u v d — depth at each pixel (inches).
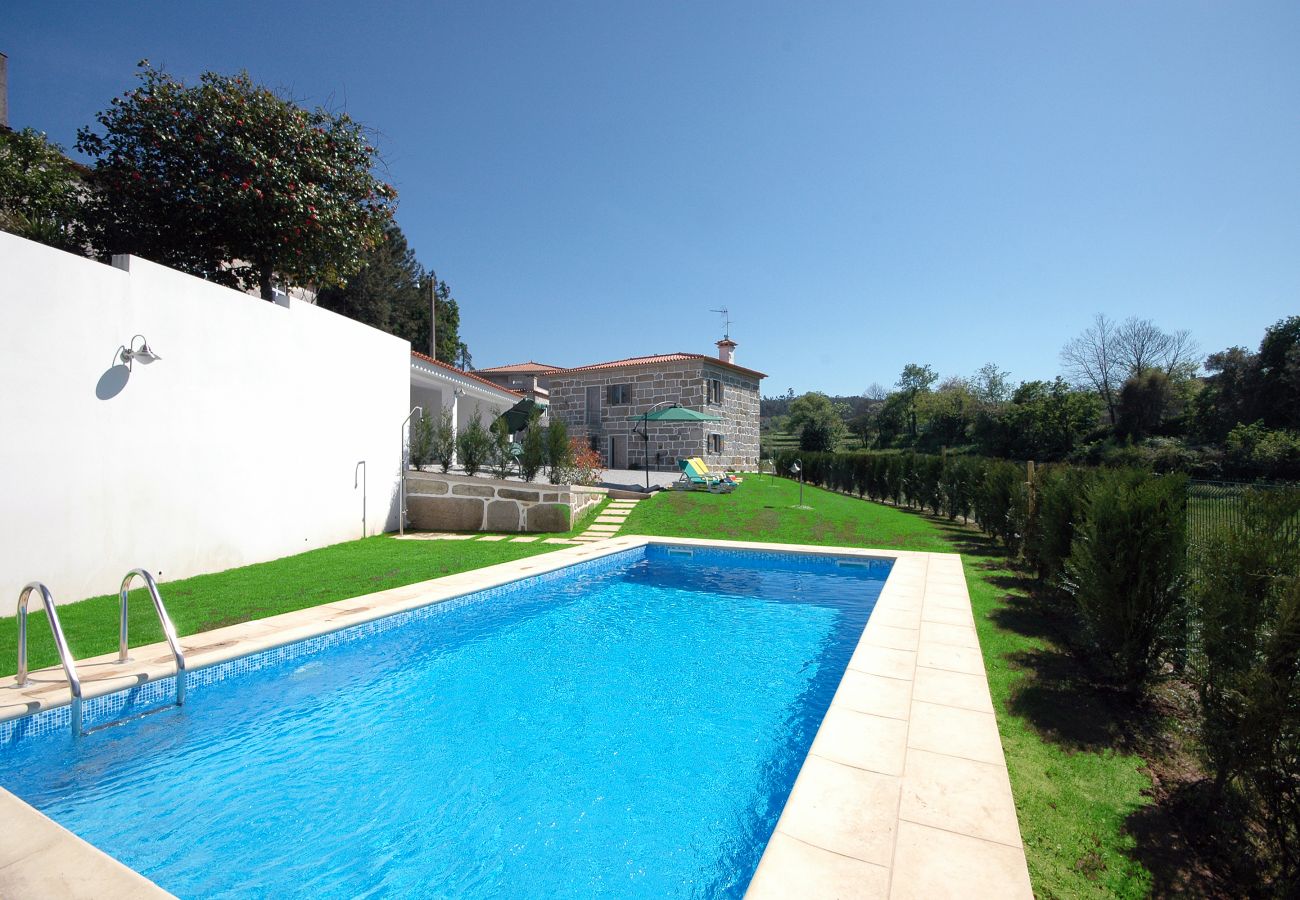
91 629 213.5
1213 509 182.1
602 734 177.5
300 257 442.6
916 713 160.4
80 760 152.9
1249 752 112.3
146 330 276.7
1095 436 1407.5
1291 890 95.5
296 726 180.4
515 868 117.6
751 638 269.7
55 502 238.1
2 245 219.5
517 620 297.3
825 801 115.3
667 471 1082.7
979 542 490.6
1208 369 1360.7
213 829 129.1
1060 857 101.0
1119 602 178.5
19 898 82.4
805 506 681.0
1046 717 161.8
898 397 2242.9
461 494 509.0
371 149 481.7
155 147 398.9
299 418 382.0
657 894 110.1
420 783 149.1
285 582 298.4
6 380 221.3
